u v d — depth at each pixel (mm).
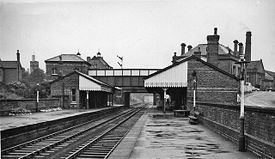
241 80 11297
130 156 10266
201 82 33594
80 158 10758
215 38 36781
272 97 30234
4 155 11000
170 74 33969
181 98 41406
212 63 36312
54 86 41906
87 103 41062
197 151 11117
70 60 58625
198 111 24703
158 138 14633
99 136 15898
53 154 11383
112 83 47281
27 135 14023
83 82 41219
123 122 26172
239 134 11938
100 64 80188
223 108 15250
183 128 19312
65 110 36438
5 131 11898
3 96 36750
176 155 10406
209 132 17078
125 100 65375
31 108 30891
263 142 9414
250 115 10945
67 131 18766
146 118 28719
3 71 55531
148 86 34000
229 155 10352
